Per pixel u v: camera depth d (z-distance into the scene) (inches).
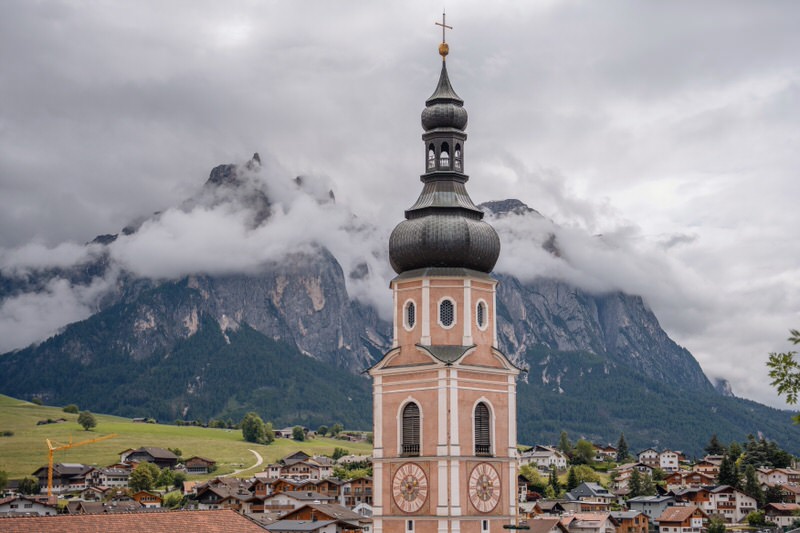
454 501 3796.8
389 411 3966.5
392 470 3927.2
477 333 3954.2
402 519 3873.0
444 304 3946.9
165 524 3688.5
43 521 3476.9
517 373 4025.6
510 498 3956.7
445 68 4195.4
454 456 3806.6
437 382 3853.3
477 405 3929.6
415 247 3966.5
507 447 3973.9
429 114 4111.7
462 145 4119.1
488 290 4015.8
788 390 1779.0
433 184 4077.3
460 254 3951.8
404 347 3969.0
